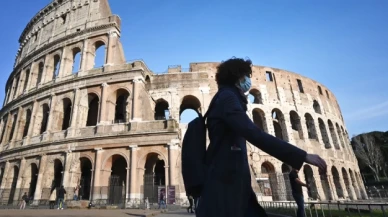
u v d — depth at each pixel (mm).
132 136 38312
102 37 48406
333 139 65125
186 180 2945
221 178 2572
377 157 81562
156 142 37500
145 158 37594
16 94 56750
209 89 52031
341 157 61969
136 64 43375
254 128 2455
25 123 51281
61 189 34188
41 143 42844
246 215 2666
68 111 49562
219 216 2387
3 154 49406
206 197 2539
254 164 48906
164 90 50938
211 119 2885
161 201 32812
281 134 58094
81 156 39750
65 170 39000
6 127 53781
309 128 61531
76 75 46375
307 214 13891
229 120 2590
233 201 2461
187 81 51812
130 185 35719
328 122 66375
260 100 57375
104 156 38469
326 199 53594
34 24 63969
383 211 8852
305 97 62875
